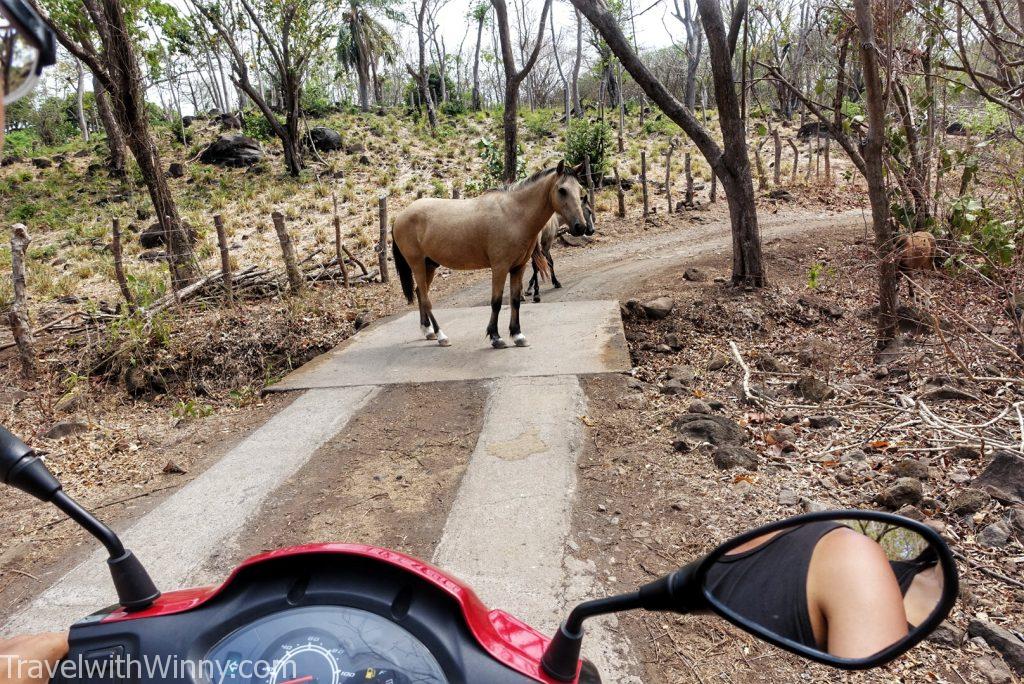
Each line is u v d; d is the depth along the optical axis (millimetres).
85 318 10305
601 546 4102
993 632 3012
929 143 8148
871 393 5922
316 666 1171
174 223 12617
